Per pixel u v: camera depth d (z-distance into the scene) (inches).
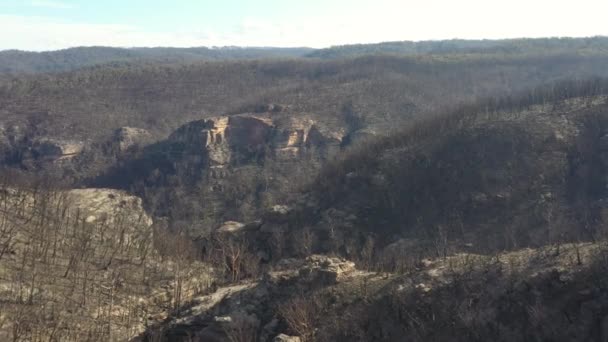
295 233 5757.9
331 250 5492.1
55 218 4217.5
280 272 3491.6
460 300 2810.0
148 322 3371.1
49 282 3403.1
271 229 5802.2
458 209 5757.9
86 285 3486.7
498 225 5418.3
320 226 5880.9
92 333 3041.3
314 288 3216.0
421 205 5969.5
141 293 3612.2
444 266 3097.9
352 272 3316.9
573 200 5590.6
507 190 5782.5
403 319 2824.8
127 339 3132.4
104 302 3373.5
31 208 4379.9
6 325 2864.2
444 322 2746.1
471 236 5339.6
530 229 5280.5
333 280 3208.7
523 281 2748.5
